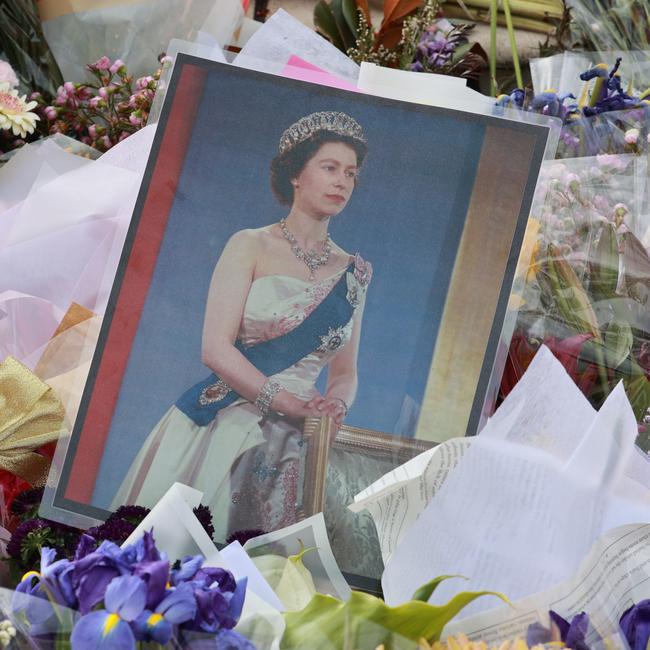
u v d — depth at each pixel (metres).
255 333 0.77
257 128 0.80
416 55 1.19
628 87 1.03
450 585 0.63
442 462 0.66
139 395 0.76
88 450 0.75
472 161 0.79
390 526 0.69
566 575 0.61
